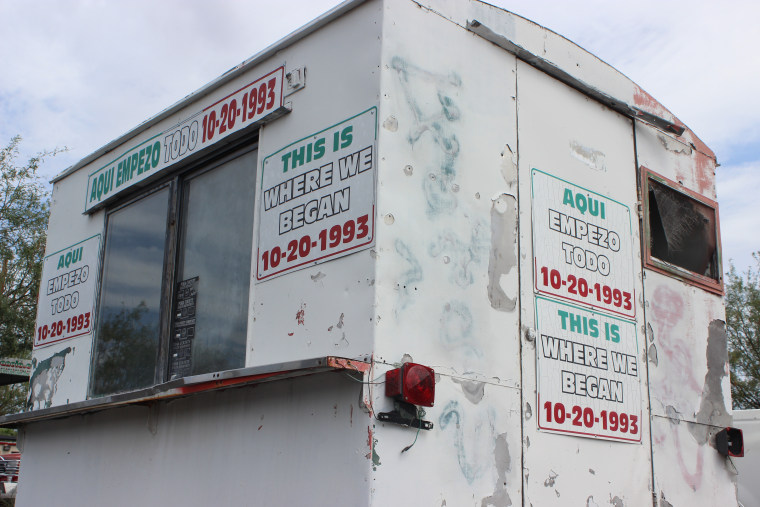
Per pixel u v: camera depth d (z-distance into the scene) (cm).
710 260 603
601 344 486
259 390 427
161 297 548
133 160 607
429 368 369
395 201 389
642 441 495
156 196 584
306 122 446
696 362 557
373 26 414
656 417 511
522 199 462
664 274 552
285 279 430
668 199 580
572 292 477
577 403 459
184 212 556
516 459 414
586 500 446
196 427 470
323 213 416
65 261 677
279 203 450
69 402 618
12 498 1565
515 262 446
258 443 418
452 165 424
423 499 364
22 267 1655
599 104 539
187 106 555
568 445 446
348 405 365
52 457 621
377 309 368
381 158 389
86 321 624
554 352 454
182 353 519
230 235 503
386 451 355
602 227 513
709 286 588
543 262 464
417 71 420
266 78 484
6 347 1586
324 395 381
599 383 477
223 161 527
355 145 406
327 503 364
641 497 482
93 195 652
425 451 371
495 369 417
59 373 645
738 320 1922
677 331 548
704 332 571
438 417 380
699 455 535
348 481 355
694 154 613
